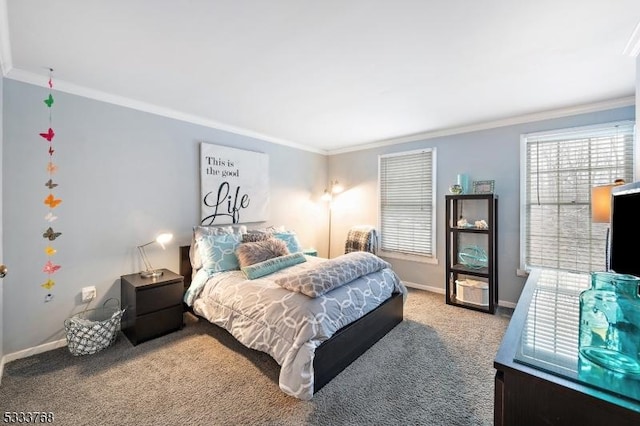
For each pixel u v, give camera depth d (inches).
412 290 156.8
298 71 85.0
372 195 179.2
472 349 91.8
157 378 76.3
